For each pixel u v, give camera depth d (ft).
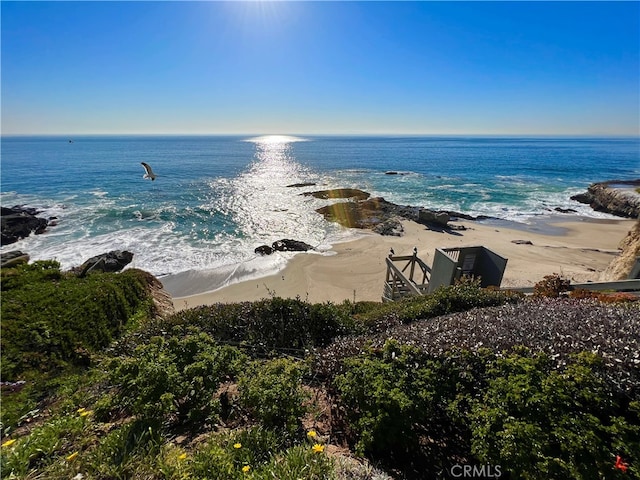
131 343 19.83
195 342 13.03
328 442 10.85
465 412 10.50
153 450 9.34
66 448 10.02
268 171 220.23
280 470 8.44
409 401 10.00
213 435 10.16
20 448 9.59
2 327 20.74
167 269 65.51
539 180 180.45
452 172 214.28
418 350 12.37
